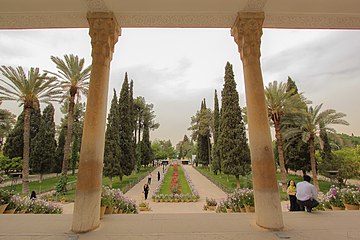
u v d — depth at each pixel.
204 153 38.94
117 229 3.60
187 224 3.85
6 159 22.62
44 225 3.79
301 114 17.25
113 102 21.28
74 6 4.38
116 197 6.58
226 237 3.24
